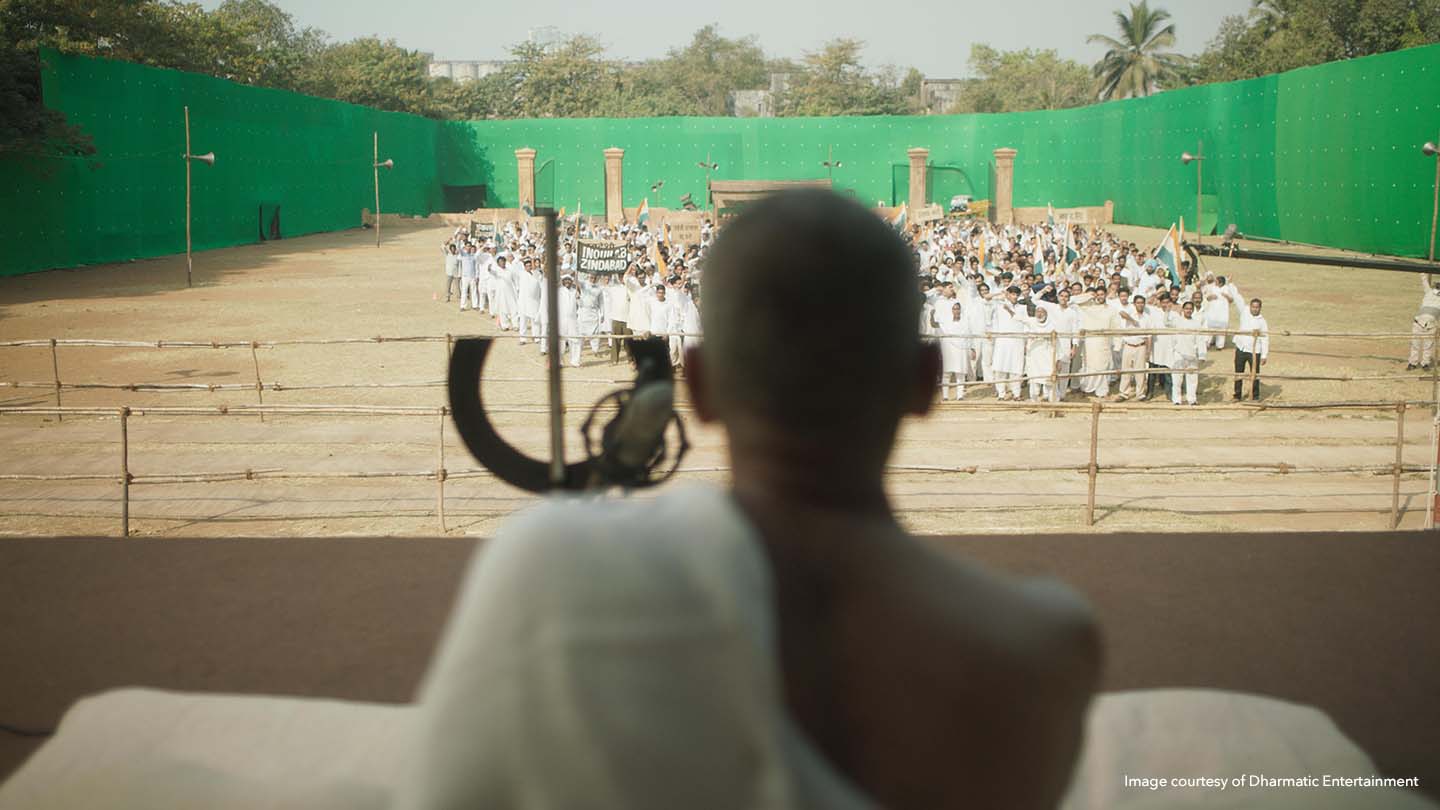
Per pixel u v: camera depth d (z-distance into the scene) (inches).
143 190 1401.3
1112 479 433.4
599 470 45.4
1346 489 418.0
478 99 2886.3
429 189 2356.1
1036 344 618.5
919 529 363.9
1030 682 28.6
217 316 913.5
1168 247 898.1
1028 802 29.2
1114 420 548.1
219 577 108.3
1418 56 1264.8
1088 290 691.4
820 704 28.1
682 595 26.0
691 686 25.2
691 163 2244.1
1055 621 30.0
